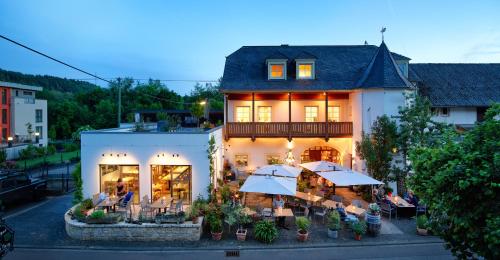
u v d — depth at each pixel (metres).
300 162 23.70
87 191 16.55
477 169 5.71
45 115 49.62
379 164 19.06
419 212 16.00
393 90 20.17
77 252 12.36
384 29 22.06
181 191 16.66
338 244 13.01
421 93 26.36
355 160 22.12
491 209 5.67
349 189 21.83
